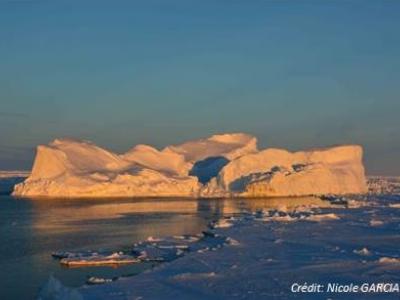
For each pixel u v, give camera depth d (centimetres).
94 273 5916
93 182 19038
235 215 12206
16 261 6588
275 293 4716
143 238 8525
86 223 10562
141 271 6022
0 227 9906
